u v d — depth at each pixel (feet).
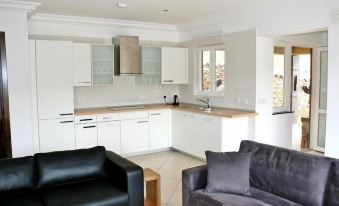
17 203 9.02
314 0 13.41
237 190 9.76
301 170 9.00
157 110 20.30
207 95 20.56
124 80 21.20
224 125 16.39
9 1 13.83
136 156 19.70
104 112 18.39
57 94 16.78
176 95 23.00
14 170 9.97
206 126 17.47
